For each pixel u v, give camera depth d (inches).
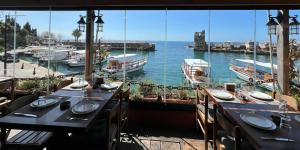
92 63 143.8
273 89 130.5
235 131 58.2
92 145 79.9
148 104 139.1
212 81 150.5
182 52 189.9
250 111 82.4
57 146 71.6
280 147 53.6
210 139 112.0
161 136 124.3
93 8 123.0
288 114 79.5
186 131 131.5
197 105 126.8
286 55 122.8
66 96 98.5
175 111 138.5
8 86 130.0
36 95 95.4
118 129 99.3
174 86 149.9
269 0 103.3
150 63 204.1
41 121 66.2
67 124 64.4
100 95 102.0
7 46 162.6
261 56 139.5
